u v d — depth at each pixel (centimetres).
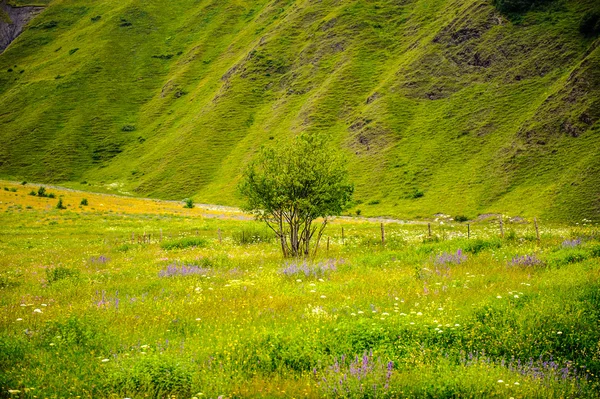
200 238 3653
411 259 2069
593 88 8556
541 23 11756
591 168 6975
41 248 3828
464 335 984
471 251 2231
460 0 15038
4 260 2948
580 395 758
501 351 941
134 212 8469
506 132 9731
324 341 959
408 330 1000
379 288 1456
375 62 15575
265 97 17188
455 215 7838
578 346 945
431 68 13150
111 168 16662
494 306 1110
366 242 3244
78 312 1262
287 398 768
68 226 6009
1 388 780
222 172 13962
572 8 11656
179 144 16050
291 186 2570
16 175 16788
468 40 12900
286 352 914
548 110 9025
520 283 1380
